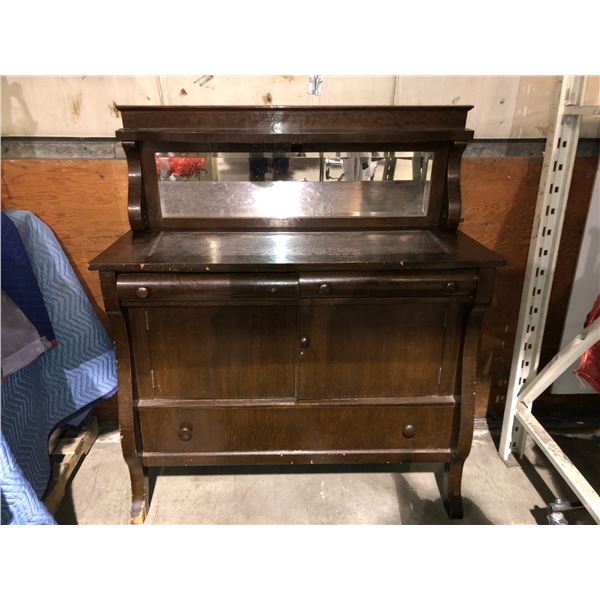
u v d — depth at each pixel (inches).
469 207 70.0
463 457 57.9
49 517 46.7
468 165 68.0
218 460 58.3
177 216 62.3
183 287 49.3
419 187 62.6
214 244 57.2
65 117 63.1
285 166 60.9
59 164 65.1
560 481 69.2
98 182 66.2
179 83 62.9
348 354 54.6
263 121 58.1
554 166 61.9
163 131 56.4
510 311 75.7
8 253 58.3
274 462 58.6
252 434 57.5
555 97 60.0
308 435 57.8
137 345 53.7
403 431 57.7
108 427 79.0
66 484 67.6
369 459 58.8
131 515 60.4
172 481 68.7
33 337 55.8
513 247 72.2
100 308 72.7
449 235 60.6
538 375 65.6
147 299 49.9
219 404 55.9
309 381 55.5
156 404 55.6
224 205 62.3
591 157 68.5
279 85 63.7
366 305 52.6
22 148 64.0
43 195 66.2
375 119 58.5
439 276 50.4
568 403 81.7
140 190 59.0
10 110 62.0
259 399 56.4
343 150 60.3
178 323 52.8
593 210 70.4
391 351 54.8
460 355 55.2
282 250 54.7
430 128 58.6
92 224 68.2
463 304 53.3
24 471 57.0
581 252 72.5
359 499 65.8
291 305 52.0
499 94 65.0
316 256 51.9
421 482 69.1
